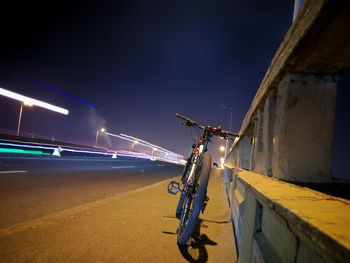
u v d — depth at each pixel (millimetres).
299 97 1516
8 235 3170
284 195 1036
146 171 17344
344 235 510
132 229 3787
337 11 899
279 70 1539
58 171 11016
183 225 3363
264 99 2160
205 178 3014
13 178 7789
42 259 2635
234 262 2922
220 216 5156
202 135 4016
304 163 1491
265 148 2018
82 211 4586
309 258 805
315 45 1180
